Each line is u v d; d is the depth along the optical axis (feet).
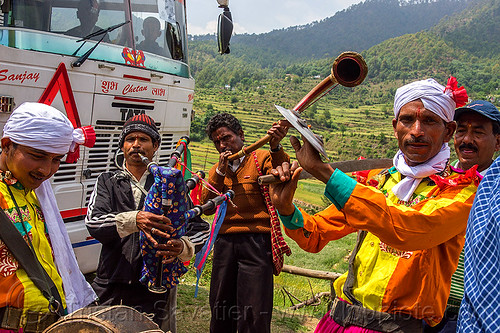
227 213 12.76
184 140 10.46
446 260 8.35
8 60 14.11
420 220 7.32
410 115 8.26
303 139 7.43
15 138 7.98
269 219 12.73
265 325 12.28
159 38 20.29
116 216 9.20
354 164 12.71
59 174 15.75
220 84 570.87
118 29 17.88
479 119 11.10
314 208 91.97
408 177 8.53
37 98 14.90
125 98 17.44
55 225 9.02
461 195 7.81
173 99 20.06
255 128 302.86
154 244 8.89
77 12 16.66
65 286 8.95
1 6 14.82
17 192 8.36
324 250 47.52
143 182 10.29
